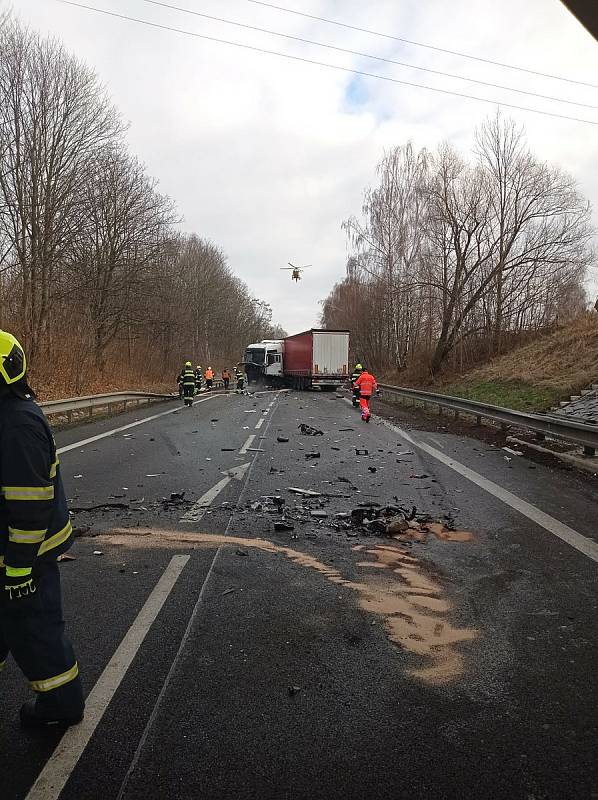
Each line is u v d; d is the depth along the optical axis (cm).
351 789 252
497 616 427
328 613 429
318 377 3772
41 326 2448
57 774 259
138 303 3416
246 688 328
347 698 320
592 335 2727
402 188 4222
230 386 5119
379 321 4700
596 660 364
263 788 252
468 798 247
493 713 308
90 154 2623
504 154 3091
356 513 704
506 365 2944
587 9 448
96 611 427
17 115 2378
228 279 7738
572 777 260
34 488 257
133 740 283
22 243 2372
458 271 3183
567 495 813
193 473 948
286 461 1076
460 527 656
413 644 383
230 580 491
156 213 3334
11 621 274
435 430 1623
